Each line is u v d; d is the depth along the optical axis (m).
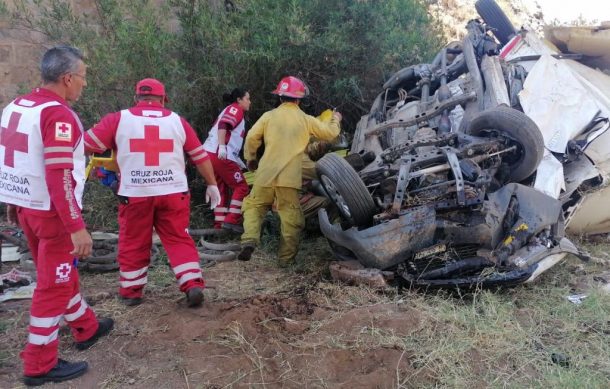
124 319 4.24
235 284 5.09
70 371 3.46
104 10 7.00
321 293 4.66
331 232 4.96
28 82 7.29
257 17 6.95
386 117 6.67
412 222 4.55
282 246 5.54
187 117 7.04
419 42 7.73
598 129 5.66
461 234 4.58
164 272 5.32
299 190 5.52
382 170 4.96
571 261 5.33
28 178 3.21
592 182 5.66
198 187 7.16
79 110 6.70
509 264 4.51
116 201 6.75
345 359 3.67
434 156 4.78
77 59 3.29
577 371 3.51
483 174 4.73
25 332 4.08
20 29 7.15
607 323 4.15
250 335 3.96
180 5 7.14
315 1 7.22
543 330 4.04
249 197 5.71
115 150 4.17
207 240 6.44
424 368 3.54
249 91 7.26
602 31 6.90
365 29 7.38
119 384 3.42
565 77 5.77
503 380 3.43
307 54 7.16
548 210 4.74
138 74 6.71
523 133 4.87
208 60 7.12
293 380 3.45
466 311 4.18
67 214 3.13
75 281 3.54
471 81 5.95
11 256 5.69
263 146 6.31
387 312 4.21
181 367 3.57
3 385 3.41
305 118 5.50
